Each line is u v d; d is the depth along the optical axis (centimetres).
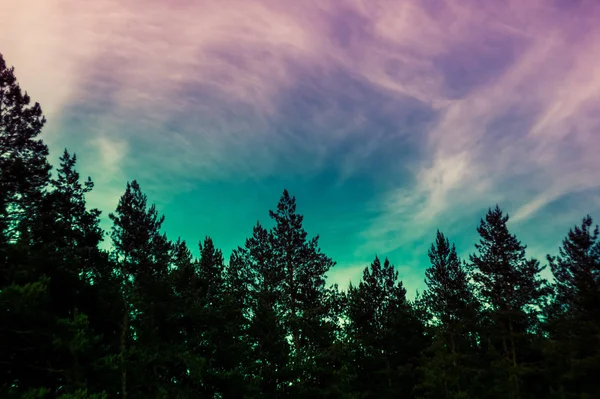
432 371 3362
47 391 1368
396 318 4191
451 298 4059
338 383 3105
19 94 2138
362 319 4316
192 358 2319
